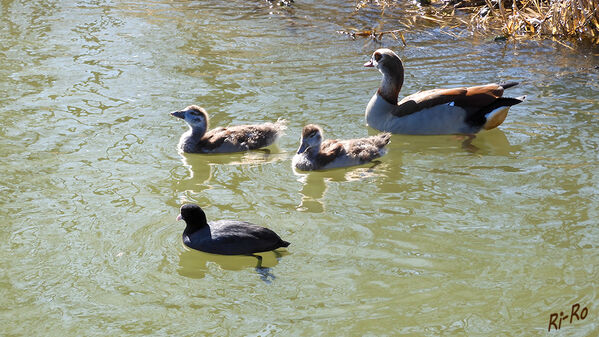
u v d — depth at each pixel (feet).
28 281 22.24
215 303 21.12
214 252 23.79
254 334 19.66
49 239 24.63
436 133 34.65
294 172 31.01
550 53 45.14
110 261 23.39
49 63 43.42
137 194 28.09
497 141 33.24
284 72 42.16
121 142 33.04
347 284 21.97
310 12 54.70
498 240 24.38
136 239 24.75
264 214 26.55
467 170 30.35
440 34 49.29
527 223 25.50
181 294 21.59
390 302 21.02
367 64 35.42
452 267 22.77
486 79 40.55
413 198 27.81
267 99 38.11
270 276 22.47
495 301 20.99
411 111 34.76
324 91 39.34
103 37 48.47
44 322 20.24
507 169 30.17
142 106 37.09
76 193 28.04
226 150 32.91
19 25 51.13
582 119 34.96
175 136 34.04
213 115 35.86
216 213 26.53
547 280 21.99
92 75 41.45
